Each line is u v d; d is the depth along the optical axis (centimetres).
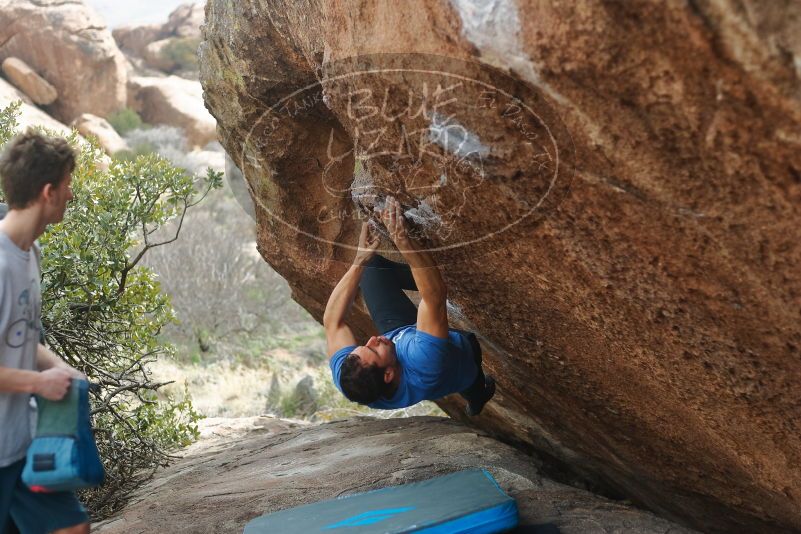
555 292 290
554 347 342
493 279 313
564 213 239
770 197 183
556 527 342
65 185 255
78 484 245
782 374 248
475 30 198
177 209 548
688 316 248
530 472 437
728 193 189
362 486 414
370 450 506
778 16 149
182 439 635
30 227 251
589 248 247
